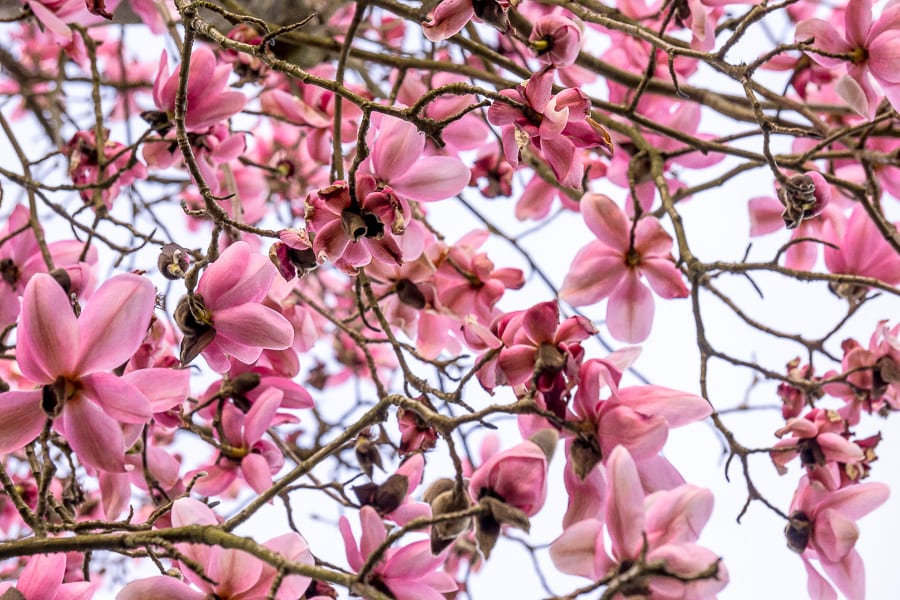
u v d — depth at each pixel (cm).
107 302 233
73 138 289
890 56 260
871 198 290
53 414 232
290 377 266
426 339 286
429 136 241
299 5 300
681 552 225
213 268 243
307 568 221
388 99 291
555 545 230
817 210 260
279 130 330
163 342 272
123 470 234
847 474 267
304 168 331
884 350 277
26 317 231
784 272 263
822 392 275
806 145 305
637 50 302
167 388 240
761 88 285
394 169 247
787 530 262
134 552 237
